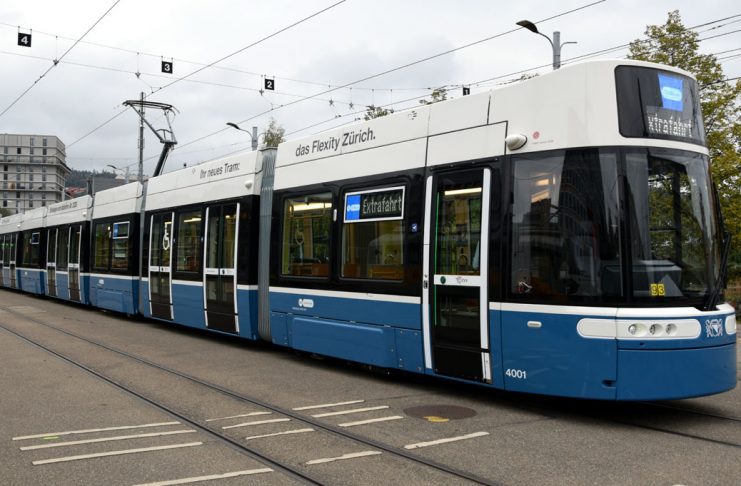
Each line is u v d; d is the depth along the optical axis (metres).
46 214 24.05
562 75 6.65
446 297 7.48
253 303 11.17
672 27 22.66
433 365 7.64
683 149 6.71
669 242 6.43
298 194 10.15
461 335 7.29
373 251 8.60
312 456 5.42
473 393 8.02
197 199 13.11
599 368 6.16
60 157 147.62
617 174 6.32
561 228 6.46
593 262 6.28
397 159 8.35
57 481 4.82
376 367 8.95
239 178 11.69
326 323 9.34
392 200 8.35
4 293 28.45
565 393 6.35
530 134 6.80
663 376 6.09
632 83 6.52
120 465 5.19
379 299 8.41
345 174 9.23
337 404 7.38
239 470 5.05
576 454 5.46
